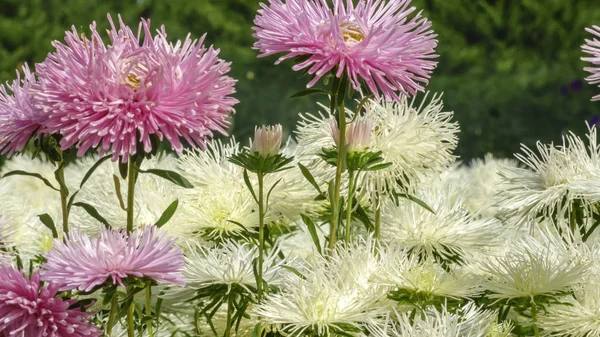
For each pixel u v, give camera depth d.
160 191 1.60
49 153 1.40
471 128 5.52
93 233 1.57
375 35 1.40
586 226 1.62
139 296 1.49
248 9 6.98
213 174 1.59
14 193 1.77
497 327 1.48
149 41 1.39
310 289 1.45
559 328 1.48
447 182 1.72
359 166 1.49
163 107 1.35
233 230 1.57
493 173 2.01
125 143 1.35
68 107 1.34
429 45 1.41
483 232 1.58
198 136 1.37
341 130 1.46
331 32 1.40
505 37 7.60
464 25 7.60
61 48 1.37
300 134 1.62
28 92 1.38
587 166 1.59
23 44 5.74
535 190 1.59
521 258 1.52
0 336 1.36
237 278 1.48
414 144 1.57
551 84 6.63
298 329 1.44
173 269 1.35
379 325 1.45
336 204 1.47
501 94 6.23
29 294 1.35
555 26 7.49
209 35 6.73
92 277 1.34
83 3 6.10
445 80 6.73
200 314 1.49
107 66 1.36
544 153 1.62
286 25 1.41
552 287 1.47
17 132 1.40
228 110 1.38
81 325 1.36
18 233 1.66
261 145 1.46
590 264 1.47
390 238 1.58
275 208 1.58
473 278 1.50
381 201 1.58
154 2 6.64
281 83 5.44
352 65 1.40
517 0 7.62
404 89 1.43
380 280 1.47
